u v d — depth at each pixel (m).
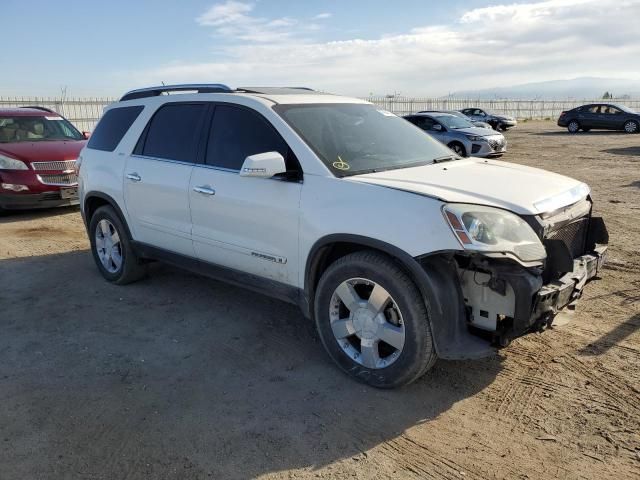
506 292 3.00
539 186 3.52
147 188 4.81
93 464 2.80
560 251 3.12
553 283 3.12
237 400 3.38
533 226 3.14
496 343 3.14
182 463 2.80
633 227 7.25
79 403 3.37
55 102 24.11
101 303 5.07
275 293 4.03
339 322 3.56
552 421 3.09
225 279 4.42
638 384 3.42
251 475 2.71
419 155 4.21
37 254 6.82
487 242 2.94
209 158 4.34
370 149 4.02
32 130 10.07
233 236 4.14
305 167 3.69
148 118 5.00
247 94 4.32
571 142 21.83
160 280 5.67
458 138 16.27
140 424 3.14
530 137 25.58
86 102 25.05
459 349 3.12
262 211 3.87
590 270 3.62
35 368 3.83
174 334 4.37
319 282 3.61
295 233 3.70
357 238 3.33
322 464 2.78
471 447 2.89
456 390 3.44
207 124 4.42
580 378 3.52
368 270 3.31
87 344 4.21
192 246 4.54
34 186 8.91
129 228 5.21
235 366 3.83
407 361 3.24
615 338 4.05
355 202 3.38
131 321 4.64
